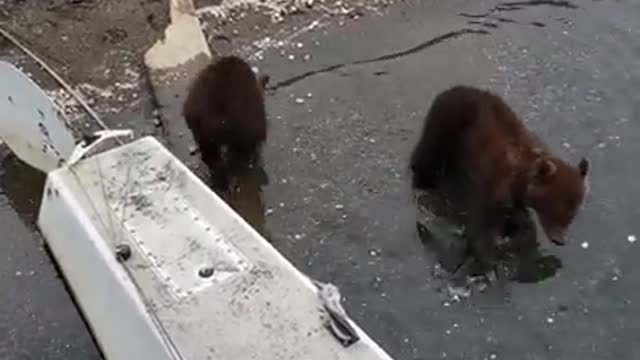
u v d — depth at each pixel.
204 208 5.21
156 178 5.39
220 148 5.96
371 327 5.28
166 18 6.99
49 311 5.38
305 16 7.07
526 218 5.79
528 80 6.60
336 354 4.57
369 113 6.39
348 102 6.46
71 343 5.23
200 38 6.68
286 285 4.82
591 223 5.74
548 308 5.37
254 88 5.91
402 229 5.74
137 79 6.58
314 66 6.71
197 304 4.76
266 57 6.77
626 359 5.15
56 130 5.71
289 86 6.57
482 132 5.66
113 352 4.94
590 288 5.45
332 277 5.50
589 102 6.42
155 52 6.65
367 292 5.44
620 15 7.07
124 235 5.08
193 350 4.59
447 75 6.65
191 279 4.86
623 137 6.19
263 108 6.00
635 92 6.48
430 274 5.53
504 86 6.55
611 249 5.62
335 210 5.83
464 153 5.79
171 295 4.79
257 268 4.90
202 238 5.05
